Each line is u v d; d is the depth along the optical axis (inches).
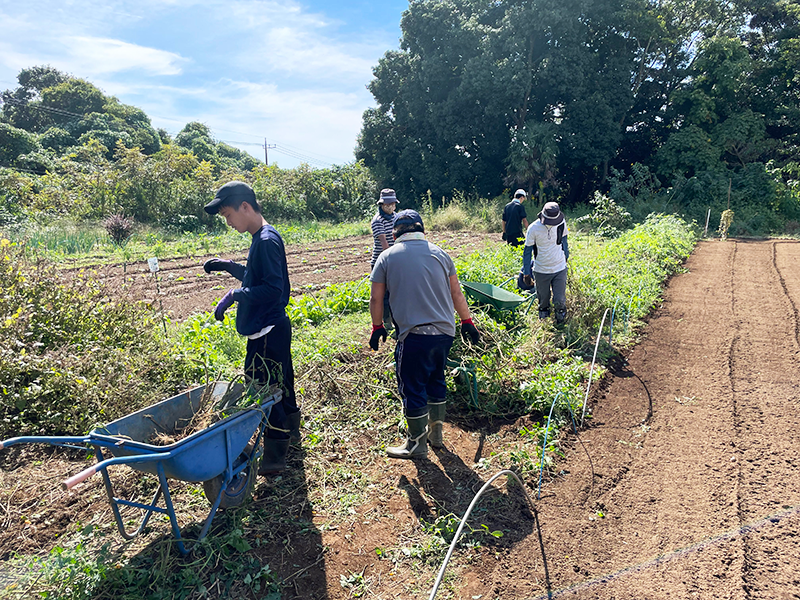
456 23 995.3
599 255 407.5
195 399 142.3
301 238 745.6
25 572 113.7
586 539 126.6
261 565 117.9
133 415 124.7
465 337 207.2
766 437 169.6
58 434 169.5
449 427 180.9
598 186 1089.4
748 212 788.6
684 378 219.5
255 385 140.6
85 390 175.6
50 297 216.8
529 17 884.0
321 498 141.8
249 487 135.9
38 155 1300.4
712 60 893.8
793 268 446.6
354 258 558.3
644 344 261.0
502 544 125.0
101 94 2113.7
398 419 181.2
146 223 784.9
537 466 155.2
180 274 471.2
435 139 1113.4
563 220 255.0
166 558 113.7
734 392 203.8
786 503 136.4
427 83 1021.8
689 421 182.7
